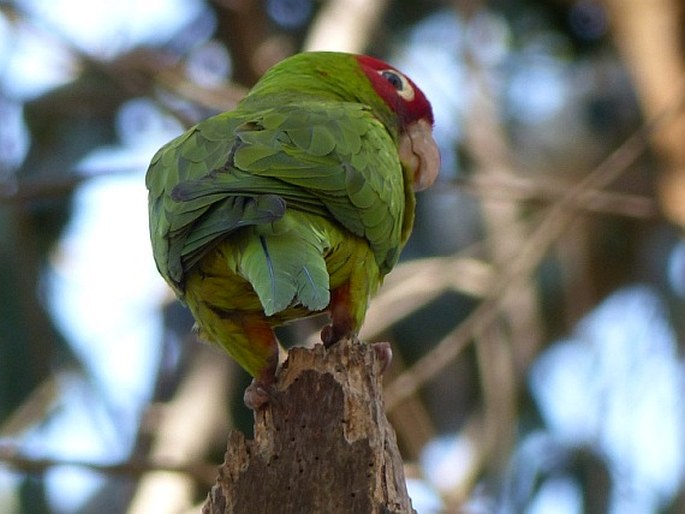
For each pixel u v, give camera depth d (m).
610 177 12.70
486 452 12.66
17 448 11.55
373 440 6.80
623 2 15.44
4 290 14.37
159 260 7.66
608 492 13.95
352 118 8.31
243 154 7.62
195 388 13.91
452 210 14.98
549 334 15.49
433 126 9.88
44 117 15.37
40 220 14.88
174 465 11.45
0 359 14.37
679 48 15.16
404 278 13.68
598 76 16.47
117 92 15.19
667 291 14.86
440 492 12.06
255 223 7.01
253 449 6.91
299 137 7.88
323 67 9.55
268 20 16.16
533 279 14.66
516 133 16.12
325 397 6.90
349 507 6.73
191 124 13.76
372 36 14.52
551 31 16.62
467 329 12.11
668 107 12.79
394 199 8.16
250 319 7.87
